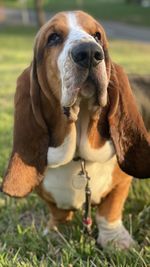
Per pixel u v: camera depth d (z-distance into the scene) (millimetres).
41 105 1079
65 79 969
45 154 1095
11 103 2717
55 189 1141
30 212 1386
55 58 1008
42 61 1044
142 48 6090
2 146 1846
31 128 1098
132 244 1170
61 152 1079
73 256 1114
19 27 9297
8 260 1097
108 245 1167
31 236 1211
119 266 1052
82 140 1074
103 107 1071
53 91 1038
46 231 1247
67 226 1260
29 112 1096
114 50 5832
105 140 1094
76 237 1208
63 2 15461
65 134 1062
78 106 1013
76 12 1059
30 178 1105
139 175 1148
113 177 1158
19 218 1354
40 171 1104
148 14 11039
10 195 1099
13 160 1106
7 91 3105
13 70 4262
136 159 1128
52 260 1095
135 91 1363
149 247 1132
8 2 15422
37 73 1059
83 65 939
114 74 1068
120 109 1089
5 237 1216
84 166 1111
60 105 1038
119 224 1202
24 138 1104
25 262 1098
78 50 934
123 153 1103
